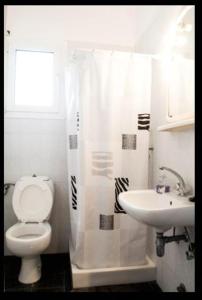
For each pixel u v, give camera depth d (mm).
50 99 2154
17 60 2105
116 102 1593
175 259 1379
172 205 1119
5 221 2002
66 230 2102
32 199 1847
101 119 1576
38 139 2066
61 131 2102
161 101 1614
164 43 1604
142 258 1662
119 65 1592
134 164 1630
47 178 1945
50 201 1844
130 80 1609
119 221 1624
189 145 1267
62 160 2100
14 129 2029
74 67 1659
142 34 2045
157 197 1342
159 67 1635
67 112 1779
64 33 2137
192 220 1016
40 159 2070
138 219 1050
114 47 2209
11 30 2055
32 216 1807
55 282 1651
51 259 2020
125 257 1638
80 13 2172
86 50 1562
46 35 2111
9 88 2039
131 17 2256
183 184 1244
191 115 1209
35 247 1481
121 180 1613
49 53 2152
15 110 2047
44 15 2113
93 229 1611
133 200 1287
